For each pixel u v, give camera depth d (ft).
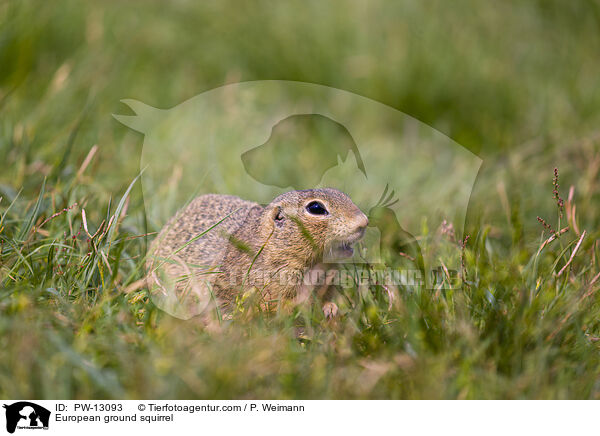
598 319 27.20
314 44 59.26
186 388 21.76
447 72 55.42
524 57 57.88
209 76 59.82
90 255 28.12
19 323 22.47
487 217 37.29
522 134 51.03
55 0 55.16
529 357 23.20
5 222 30.83
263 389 22.24
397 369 23.18
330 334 25.62
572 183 40.65
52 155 38.52
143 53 60.70
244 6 64.34
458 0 62.28
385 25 59.88
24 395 21.13
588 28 58.75
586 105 51.08
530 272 29.19
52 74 48.67
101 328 24.57
